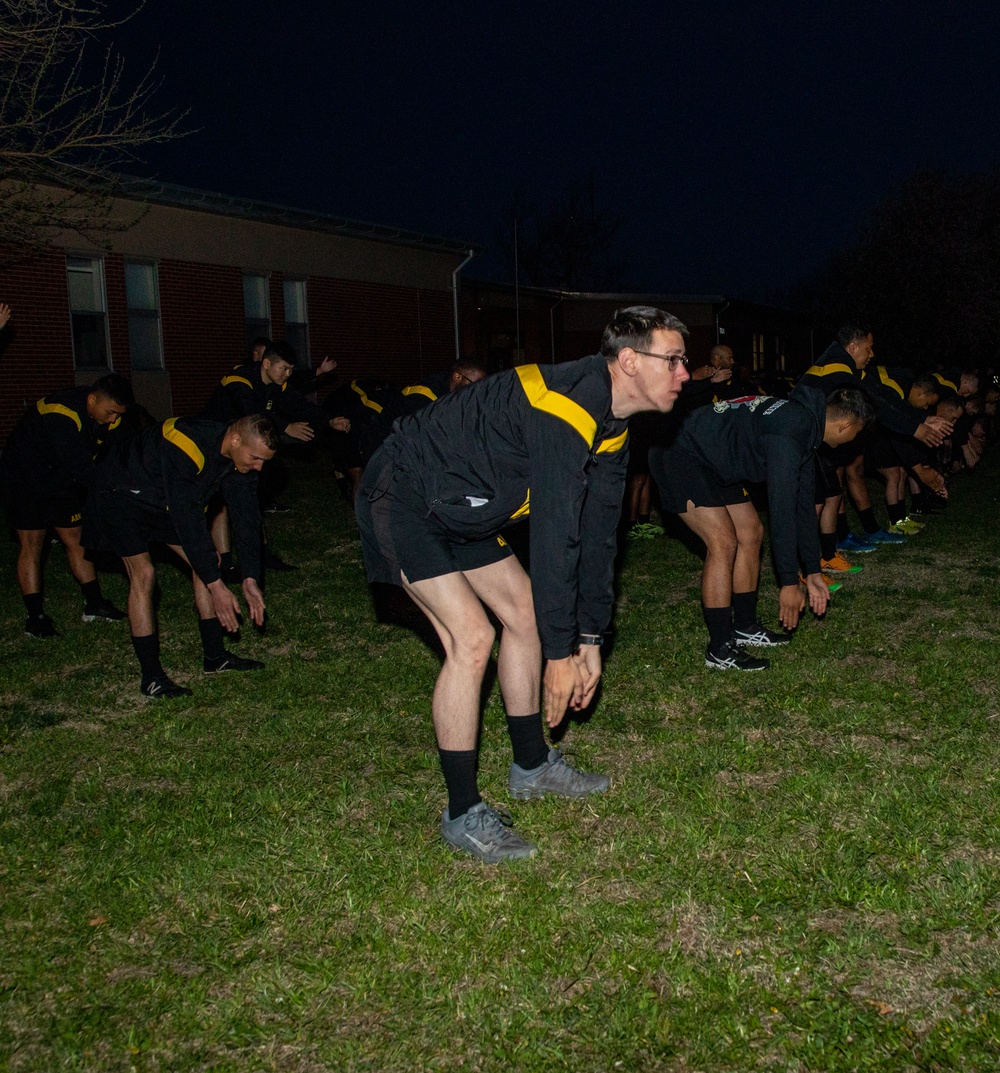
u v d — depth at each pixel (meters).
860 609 6.38
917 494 10.33
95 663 5.80
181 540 4.77
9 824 3.65
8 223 10.55
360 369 20.08
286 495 12.25
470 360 6.58
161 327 15.55
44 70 7.77
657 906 2.98
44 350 13.59
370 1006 2.61
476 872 3.22
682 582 7.39
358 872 3.21
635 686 5.01
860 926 2.83
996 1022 2.42
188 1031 2.53
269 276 17.67
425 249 21.83
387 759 4.15
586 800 3.68
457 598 3.26
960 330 25.66
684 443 5.05
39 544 6.37
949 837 3.29
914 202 25.92
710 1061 2.38
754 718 4.46
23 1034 2.54
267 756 4.25
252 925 2.96
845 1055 2.36
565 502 2.99
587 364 3.08
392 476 3.29
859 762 3.93
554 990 2.64
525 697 3.66
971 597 6.66
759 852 3.26
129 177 14.13
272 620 6.58
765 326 33.28
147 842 3.45
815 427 4.72
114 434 6.45
